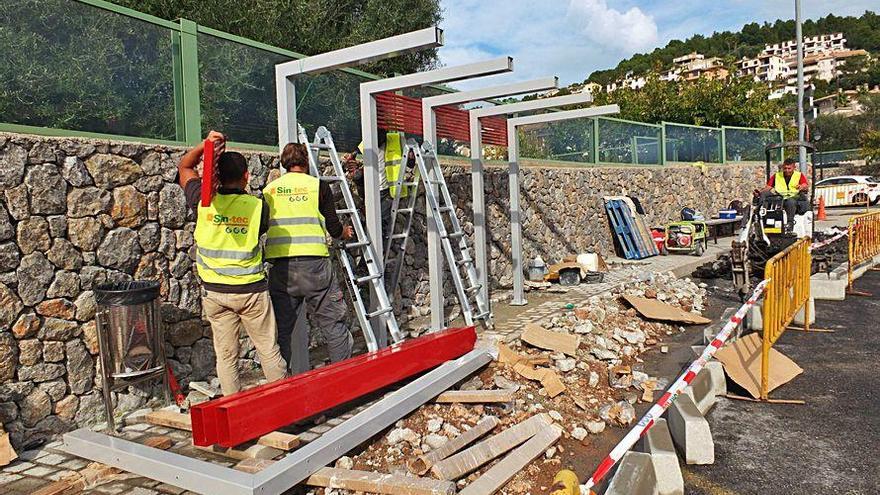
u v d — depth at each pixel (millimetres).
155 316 4730
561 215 12633
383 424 4359
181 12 11070
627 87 31984
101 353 4492
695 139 20047
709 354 4711
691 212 15859
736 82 28047
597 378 5812
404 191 7766
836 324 8039
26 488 3760
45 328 4543
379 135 7547
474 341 6375
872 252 12242
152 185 5320
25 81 4727
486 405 4887
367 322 5715
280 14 12172
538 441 4316
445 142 10039
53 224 4625
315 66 5562
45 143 4602
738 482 3984
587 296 9469
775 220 10430
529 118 8914
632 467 3559
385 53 5254
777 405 5324
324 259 5207
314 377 4430
